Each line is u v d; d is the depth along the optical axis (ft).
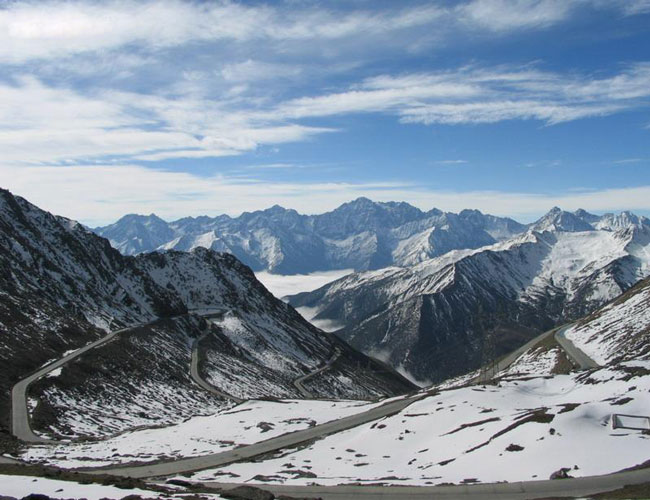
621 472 167.02
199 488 160.97
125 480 150.41
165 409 425.28
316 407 400.26
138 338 565.94
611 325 613.11
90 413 359.46
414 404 314.14
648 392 234.58
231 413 388.16
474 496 159.63
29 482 134.31
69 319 533.55
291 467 232.12
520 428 217.15
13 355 394.11
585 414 215.72
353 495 171.32
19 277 556.10
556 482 164.55
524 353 638.94
